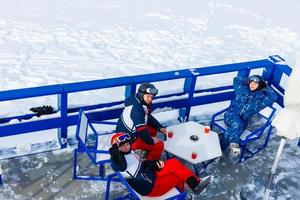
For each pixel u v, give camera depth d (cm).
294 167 657
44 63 970
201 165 634
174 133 627
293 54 1166
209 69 691
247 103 638
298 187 623
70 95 847
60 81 912
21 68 938
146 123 593
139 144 575
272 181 619
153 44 1120
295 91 491
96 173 605
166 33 1190
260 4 1494
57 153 629
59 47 1048
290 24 1351
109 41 1107
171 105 696
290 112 517
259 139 699
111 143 542
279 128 528
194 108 792
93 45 1078
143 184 521
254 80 634
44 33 1104
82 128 573
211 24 1289
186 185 595
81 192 575
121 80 634
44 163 611
